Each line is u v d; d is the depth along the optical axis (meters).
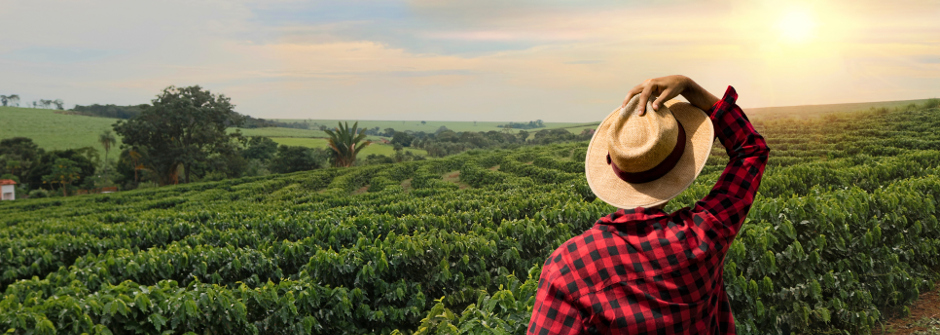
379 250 6.79
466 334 3.07
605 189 1.49
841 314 5.43
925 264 7.07
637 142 1.36
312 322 5.83
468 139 132.25
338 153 77.44
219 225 15.08
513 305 3.51
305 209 21.20
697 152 1.41
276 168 82.94
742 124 1.49
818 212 5.80
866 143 36.91
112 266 7.98
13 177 93.69
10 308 4.75
